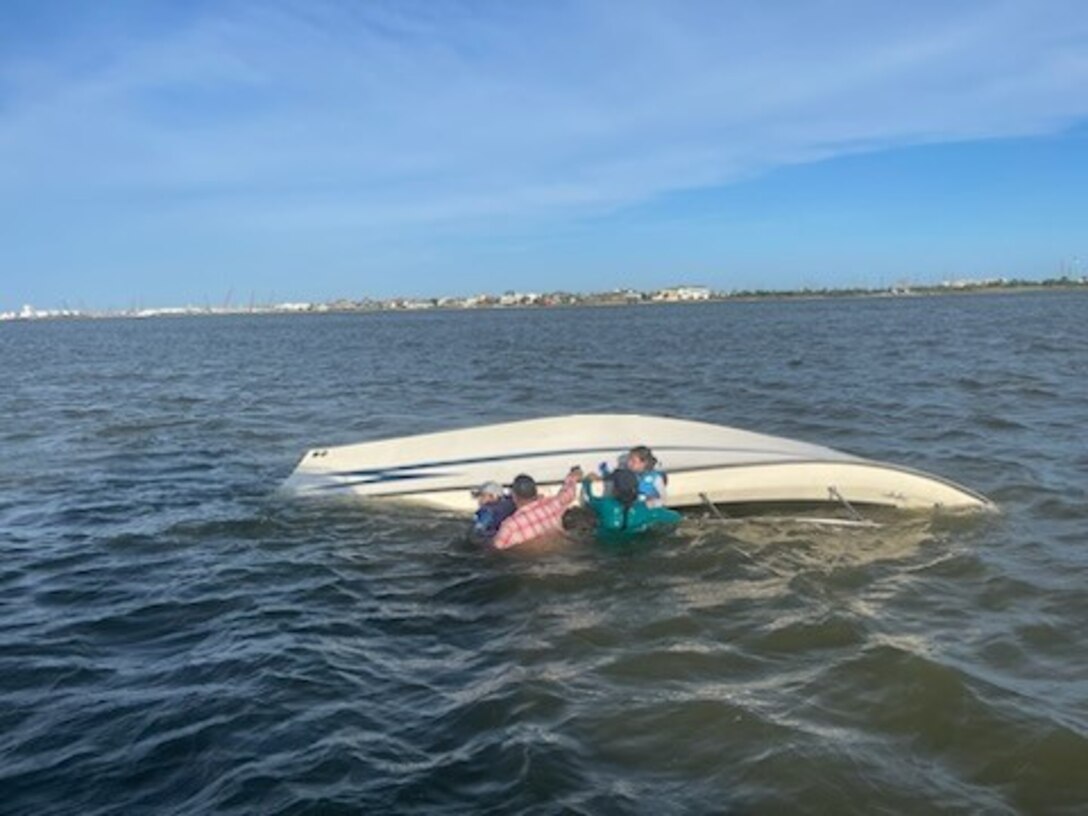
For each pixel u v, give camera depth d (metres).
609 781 3.45
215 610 5.43
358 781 3.47
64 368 29.03
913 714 3.92
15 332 85.56
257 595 5.68
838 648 4.63
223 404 17.00
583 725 3.87
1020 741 3.68
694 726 3.85
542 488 7.46
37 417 15.13
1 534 7.26
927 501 7.26
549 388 19.19
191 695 4.23
